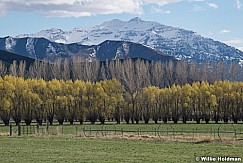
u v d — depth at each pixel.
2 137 88.12
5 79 171.62
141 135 92.38
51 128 129.62
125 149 64.50
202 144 70.88
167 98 183.00
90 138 85.50
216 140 76.62
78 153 59.16
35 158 53.69
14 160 51.78
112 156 55.66
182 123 178.50
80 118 174.88
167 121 198.50
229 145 68.75
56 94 174.25
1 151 61.59
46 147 67.62
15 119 169.75
